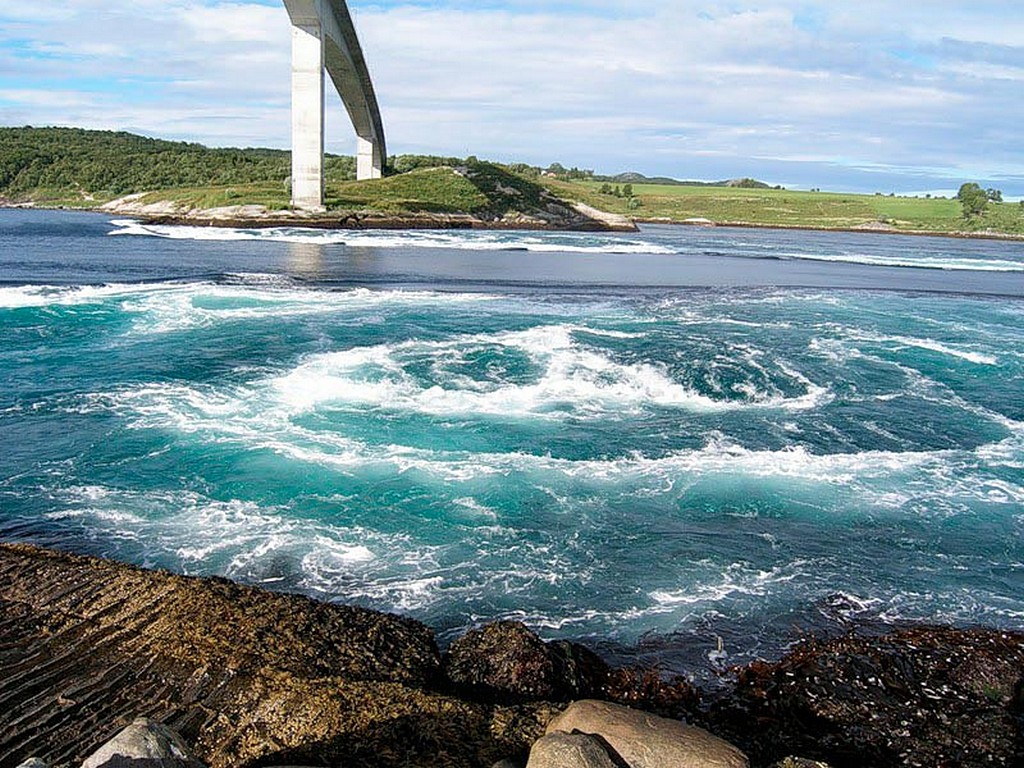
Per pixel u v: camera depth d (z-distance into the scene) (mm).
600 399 16578
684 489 12297
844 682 7809
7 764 6137
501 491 11953
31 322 21156
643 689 7758
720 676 7980
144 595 8453
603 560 10172
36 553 9242
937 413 16703
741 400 17000
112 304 24016
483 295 29500
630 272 41031
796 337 23391
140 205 81750
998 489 12758
